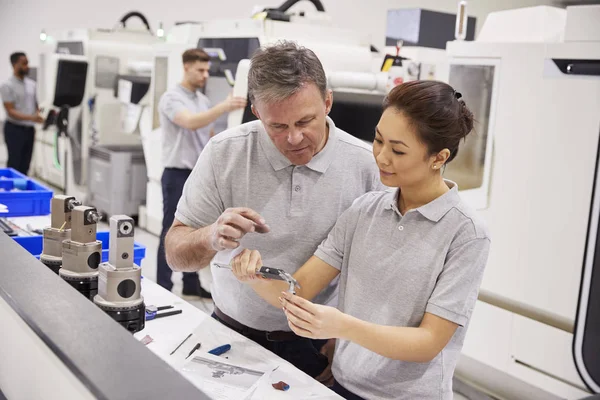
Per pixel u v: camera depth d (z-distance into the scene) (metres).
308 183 1.56
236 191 1.60
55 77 5.33
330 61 3.28
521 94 2.65
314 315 1.24
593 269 2.48
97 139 5.57
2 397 1.34
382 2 4.98
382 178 1.30
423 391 1.33
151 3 7.16
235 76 3.47
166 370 0.89
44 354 1.05
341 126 3.02
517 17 2.95
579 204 2.50
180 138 3.77
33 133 6.30
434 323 1.26
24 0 8.09
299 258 1.61
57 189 6.47
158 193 4.91
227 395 1.26
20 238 1.94
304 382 1.35
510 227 2.75
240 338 1.56
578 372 2.56
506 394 2.84
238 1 6.16
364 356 1.39
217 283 1.72
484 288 2.87
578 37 2.45
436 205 1.31
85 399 0.90
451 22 4.30
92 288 1.49
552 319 2.63
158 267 3.90
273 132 1.40
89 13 7.64
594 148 2.43
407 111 1.21
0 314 1.31
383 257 1.36
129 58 5.50
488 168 2.79
